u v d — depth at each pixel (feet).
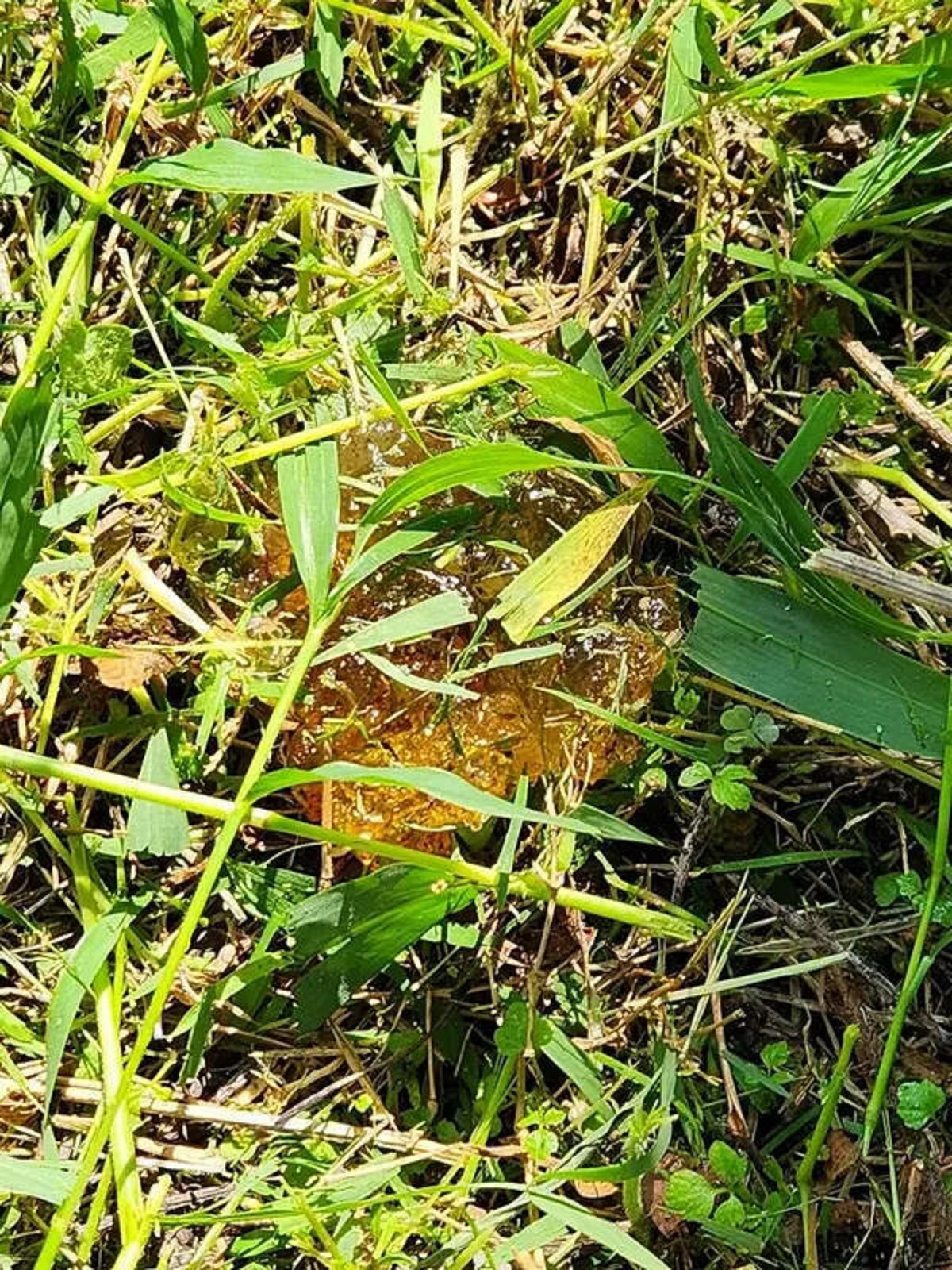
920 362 1.36
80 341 1.25
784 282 1.34
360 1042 1.28
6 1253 1.23
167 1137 1.27
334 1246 1.18
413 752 1.25
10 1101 1.26
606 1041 1.27
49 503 1.29
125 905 1.27
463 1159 1.24
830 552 1.22
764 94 1.28
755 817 1.31
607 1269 1.25
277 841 1.30
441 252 1.35
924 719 1.23
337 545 1.27
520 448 1.20
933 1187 1.25
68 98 1.33
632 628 1.27
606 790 1.29
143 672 1.26
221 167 1.25
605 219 1.35
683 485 1.29
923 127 1.34
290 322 1.30
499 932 1.28
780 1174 1.24
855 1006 1.27
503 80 1.36
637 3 1.36
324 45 1.32
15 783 1.27
